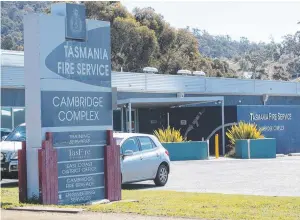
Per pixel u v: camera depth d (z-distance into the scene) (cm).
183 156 3625
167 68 8025
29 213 1360
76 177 1538
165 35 8212
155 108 4603
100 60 1605
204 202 1550
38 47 1479
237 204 1505
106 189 1600
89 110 1575
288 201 1570
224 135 4194
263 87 5597
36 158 1493
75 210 1365
